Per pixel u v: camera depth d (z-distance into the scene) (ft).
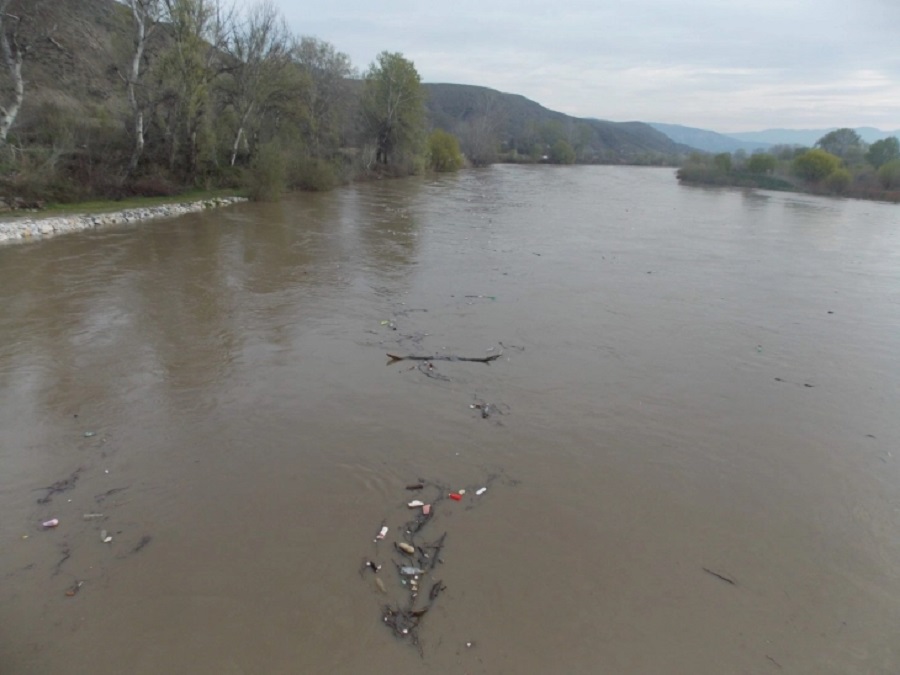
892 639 15.34
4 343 32.99
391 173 155.63
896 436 25.82
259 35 103.24
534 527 18.99
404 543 18.06
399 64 155.12
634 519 19.61
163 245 59.47
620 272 54.70
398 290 46.11
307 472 21.59
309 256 57.31
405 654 14.35
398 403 27.07
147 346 33.19
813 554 18.38
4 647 14.34
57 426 24.54
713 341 36.81
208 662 14.06
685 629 15.39
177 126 92.07
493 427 25.16
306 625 15.10
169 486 20.68
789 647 14.99
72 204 73.97
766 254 66.64
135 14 83.35
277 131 121.29
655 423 26.11
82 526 18.61
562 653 14.53
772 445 24.68
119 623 15.08
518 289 47.44
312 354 32.58
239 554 17.49
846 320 42.24
